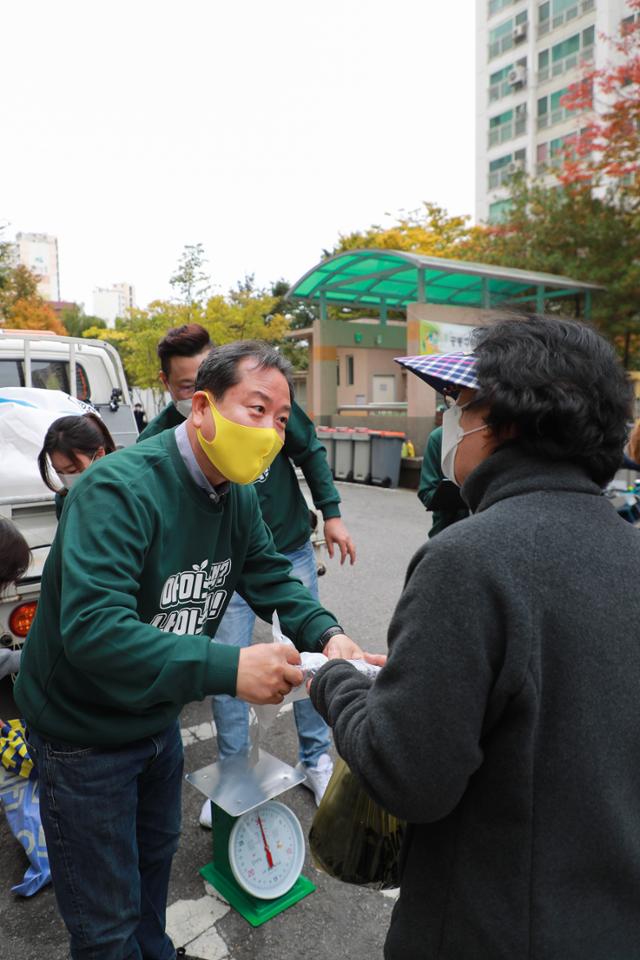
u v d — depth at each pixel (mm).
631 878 1009
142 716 1537
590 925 988
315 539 4406
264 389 1504
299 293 16438
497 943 981
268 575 1861
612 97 24281
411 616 997
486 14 33969
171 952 1971
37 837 2430
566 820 971
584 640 973
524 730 957
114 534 1415
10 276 24266
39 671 1561
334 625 1731
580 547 1013
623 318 15430
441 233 24391
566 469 1087
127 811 1616
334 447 13594
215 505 1616
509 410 1059
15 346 5734
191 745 3479
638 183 15438
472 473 1132
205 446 1528
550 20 30781
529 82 31938
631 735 1004
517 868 979
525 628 943
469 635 945
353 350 19500
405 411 16031
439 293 16359
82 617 1337
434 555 1004
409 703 961
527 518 1023
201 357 2686
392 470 12438
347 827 1438
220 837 2332
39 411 3648
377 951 2150
